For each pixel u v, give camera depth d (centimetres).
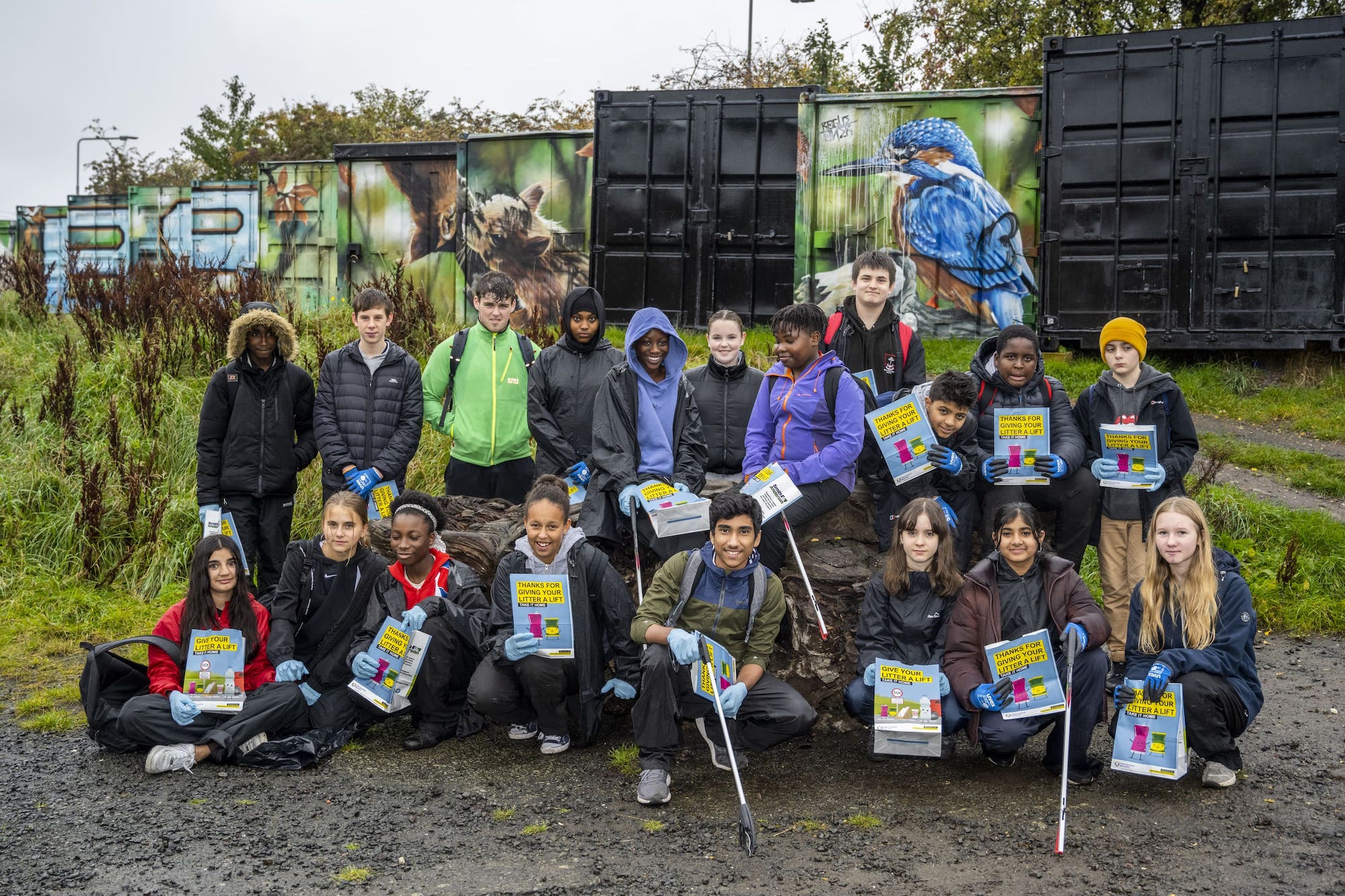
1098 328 1205
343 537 561
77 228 2141
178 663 546
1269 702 628
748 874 424
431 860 436
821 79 2423
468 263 1504
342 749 564
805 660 592
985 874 422
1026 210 1256
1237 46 1145
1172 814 478
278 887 411
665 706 505
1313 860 432
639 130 1338
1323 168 1130
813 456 587
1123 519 624
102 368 1072
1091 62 1188
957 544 589
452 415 713
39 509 881
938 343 1265
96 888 409
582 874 423
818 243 1305
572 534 561
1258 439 1098
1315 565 835
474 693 558
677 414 616
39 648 707
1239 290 1162
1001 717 505
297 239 1734
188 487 903
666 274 1342
